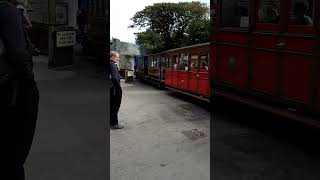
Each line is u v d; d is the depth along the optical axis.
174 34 30.52
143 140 7.59
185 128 8.98
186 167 5.92
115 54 8.45
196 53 15.47
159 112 11.88
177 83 17.39
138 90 21.31
